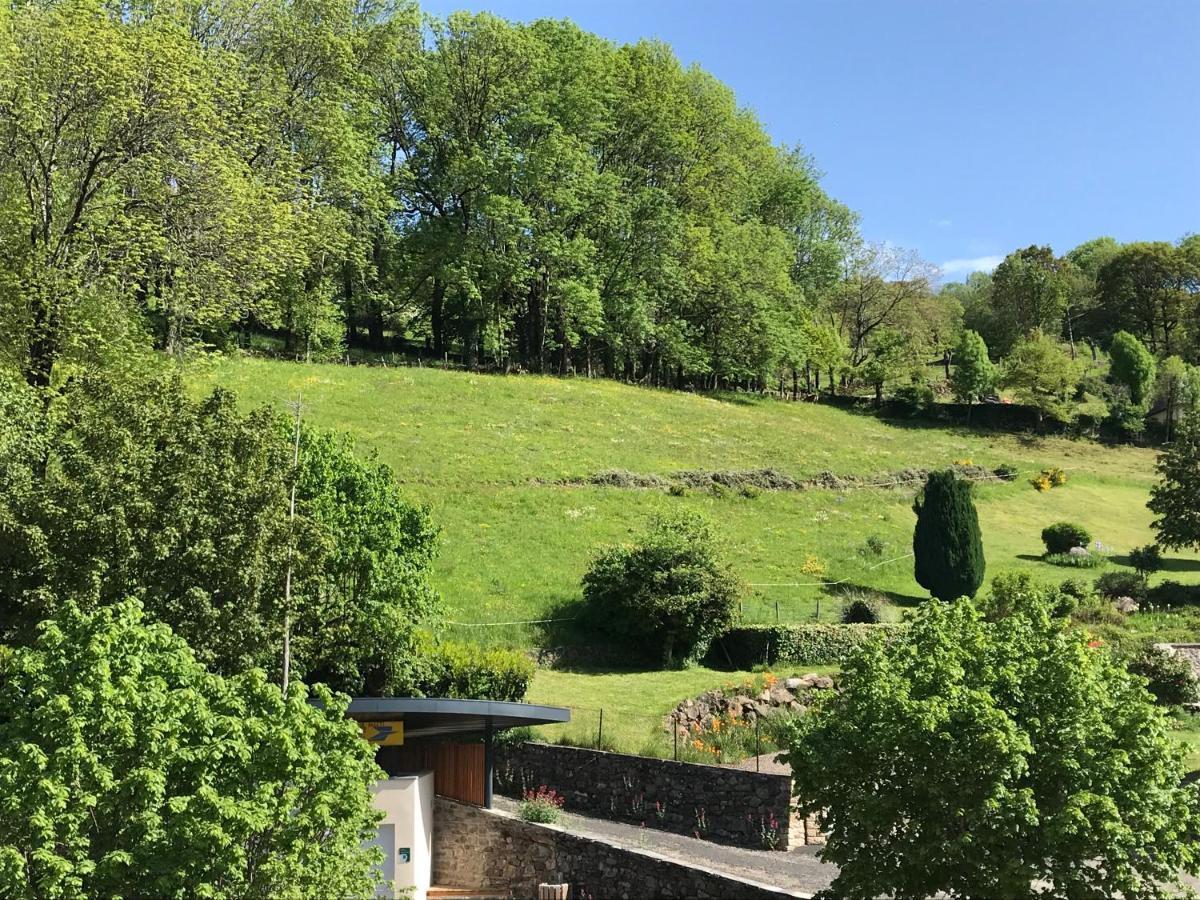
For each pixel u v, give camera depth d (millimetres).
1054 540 52000
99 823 12836
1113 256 116938
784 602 40594
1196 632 35469
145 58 30016
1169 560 52219
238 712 14031
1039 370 82000
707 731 27359
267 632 20109
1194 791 13930
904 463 64000
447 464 47469
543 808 21328
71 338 27906
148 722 13133
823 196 97062
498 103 68062
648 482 50562
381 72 65125
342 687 25516
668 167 79750
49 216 29266
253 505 20266
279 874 12609
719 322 79688
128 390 21297
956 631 15742
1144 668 30422
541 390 62875
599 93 72000
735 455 57906
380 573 25188
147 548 19000
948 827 14172
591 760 24266
